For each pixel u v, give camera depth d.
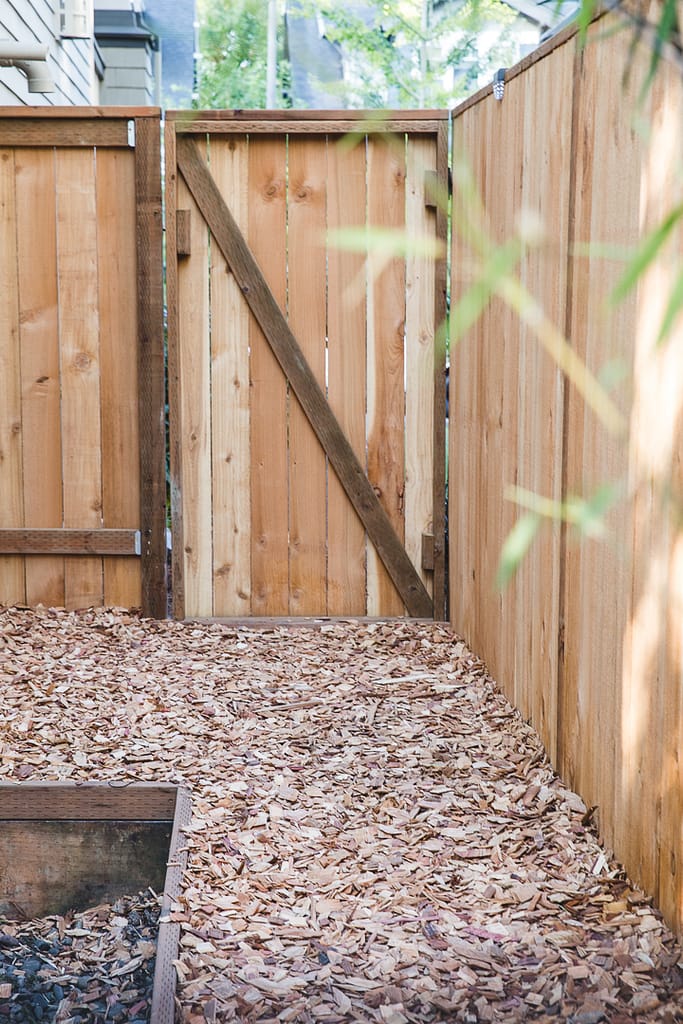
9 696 4.28
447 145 5.18
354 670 4.73
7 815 3.36
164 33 14.37
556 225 3.49
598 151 3.04
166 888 2.84
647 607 2.70
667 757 2.58
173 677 4.58
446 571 5.44
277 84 12.45
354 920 2.73
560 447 3.45
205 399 5.36
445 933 2.66
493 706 4.25
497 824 3.28
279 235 5.29
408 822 3.30
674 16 0.86
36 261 5.31
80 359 5.36
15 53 6.05
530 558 3.91
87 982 2.85
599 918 2.69
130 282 5.32
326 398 5.36
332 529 5.45
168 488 5.45
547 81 3.58
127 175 5.27
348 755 3.80
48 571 5.46
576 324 3.29
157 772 3.58
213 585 5.46
